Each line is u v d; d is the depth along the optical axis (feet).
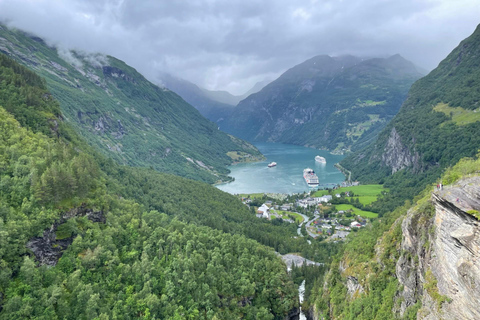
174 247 441.68
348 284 387.34
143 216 490.49
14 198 345.51
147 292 353.72
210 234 521.65
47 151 439.63
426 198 296.30
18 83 590.96
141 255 406.82
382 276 316.40
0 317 264.52
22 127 490.49
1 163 377.30
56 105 644.27
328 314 409.69
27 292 288.10
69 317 297.33
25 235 314.76
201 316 373.40
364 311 312.71
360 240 429.38
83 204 390.83
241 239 544.21
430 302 221.05
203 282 409.90
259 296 456.04
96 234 378.12
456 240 202.90
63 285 317.42
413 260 265.75
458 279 197.57
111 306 329.93
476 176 228.22
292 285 500.74
